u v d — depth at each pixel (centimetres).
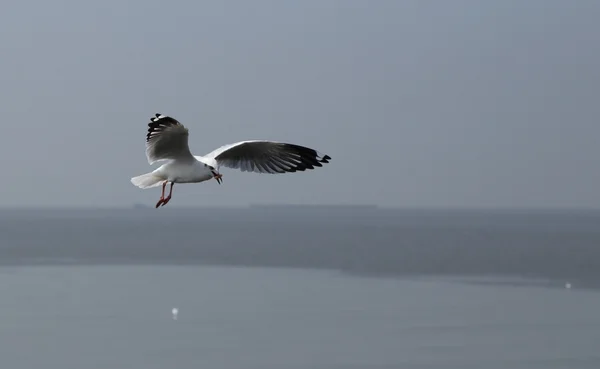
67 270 7100
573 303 4991
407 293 5509
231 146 1501
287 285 5984
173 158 1466
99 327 4084
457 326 4125
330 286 5900
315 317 4394
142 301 5006
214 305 4850
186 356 3422
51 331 3956
